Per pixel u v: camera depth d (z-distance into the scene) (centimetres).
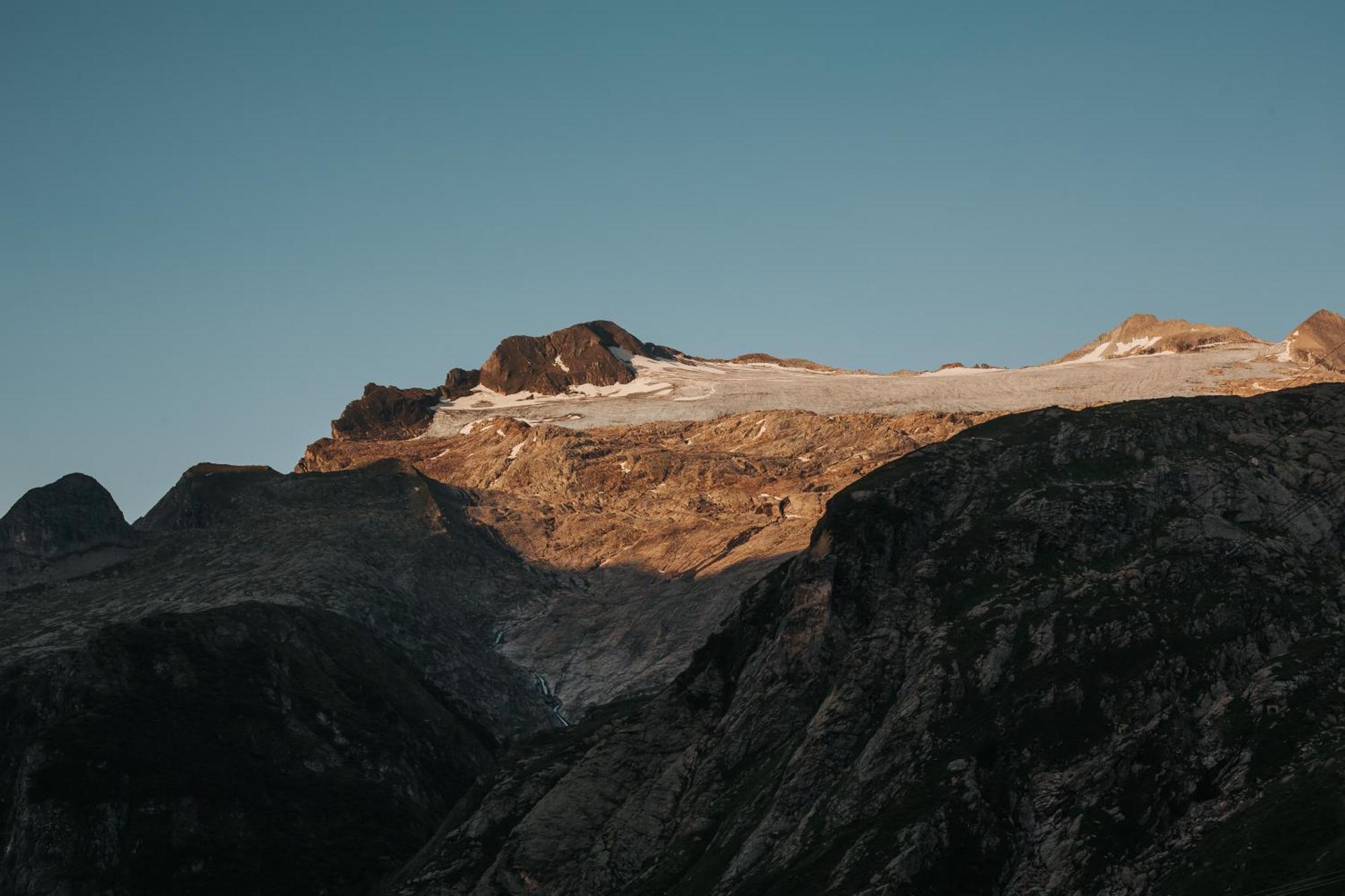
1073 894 12088
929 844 12888
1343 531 16212
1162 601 15012
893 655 15988
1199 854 11694
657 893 15625
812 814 14512
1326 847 10925
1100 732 13688
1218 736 12788
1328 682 12925
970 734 14112
